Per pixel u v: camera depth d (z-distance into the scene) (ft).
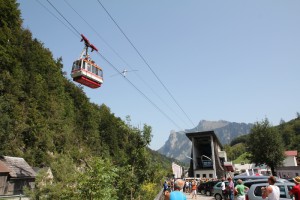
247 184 57.41
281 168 203.10
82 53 84.33
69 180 45.93
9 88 223.71
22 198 91.40
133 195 57.88
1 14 255.29
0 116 183.52
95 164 32.32
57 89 325.62
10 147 184.75
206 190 106.11
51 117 271.69
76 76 80.89
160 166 66.08
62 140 257.96
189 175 239.09
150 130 63.00
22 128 207.82
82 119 360.69
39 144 219.61
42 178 52.24
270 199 30.22
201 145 246.88
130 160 60.75
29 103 242.17
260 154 162.30
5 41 240.94
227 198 69.51
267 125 165.99
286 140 452.35
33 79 263.70
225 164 265.54
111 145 382.83
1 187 120.37
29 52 284.20
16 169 136.46
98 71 86.69
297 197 29.12
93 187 31.32
